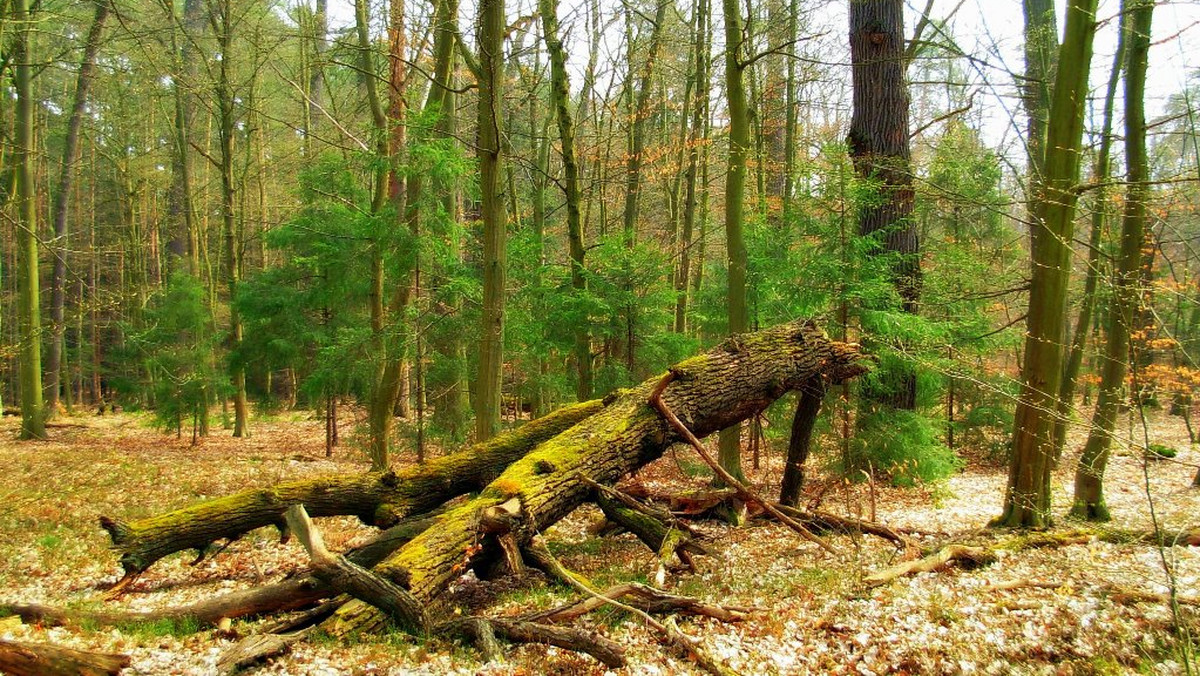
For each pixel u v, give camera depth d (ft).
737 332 30.42
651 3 57.41
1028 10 40.81
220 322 71.51
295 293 47.60
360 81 46.91
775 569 20.54
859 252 29.66
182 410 52.47
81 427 63.10
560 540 25.12
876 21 34.12
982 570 19.27
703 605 15.97
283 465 42.24
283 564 22.75
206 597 19.48
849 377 25.25
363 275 39.06
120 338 78.54
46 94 70.49
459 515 17.31
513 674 13.16
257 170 72.84
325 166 42.75
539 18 37.27
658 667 13.69
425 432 36.73
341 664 13.28
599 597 15.76
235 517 20.81
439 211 34.53
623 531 25.12
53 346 67.77
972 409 43.78
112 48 54.03
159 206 94.07
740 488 21.83
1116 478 38.47
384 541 19.51
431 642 14.51
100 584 20.65
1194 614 15.20
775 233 31.91
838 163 29.01
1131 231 26.17
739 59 29.94
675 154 63.31
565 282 36.99
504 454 23.32
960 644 14.21
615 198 75.77
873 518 24.52
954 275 36.42
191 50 61.52
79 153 77.46
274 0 59.31
